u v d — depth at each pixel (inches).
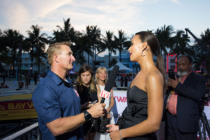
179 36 1742.1
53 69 55.7
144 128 41.6
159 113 40.8
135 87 47.3
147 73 46.1
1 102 163.0
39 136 66.8
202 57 1688.0
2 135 146.1
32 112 168.7
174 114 79.4
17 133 57.3
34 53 2101.4
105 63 2746.1
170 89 79.6
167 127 84.8
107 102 111.6
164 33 1512.1
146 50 49.3
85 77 104.6
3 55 1911.9
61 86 51.9
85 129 97.9
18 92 180.4
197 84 76.2
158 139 116.9
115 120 140.8
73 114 53.8
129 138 48.3
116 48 2164.1
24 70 2928.2
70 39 1791.3
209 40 1686.8
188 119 73.3
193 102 75.6
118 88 157.6
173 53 1883.6
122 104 141.9
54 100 47.9
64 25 1787.6
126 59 2554.1
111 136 48.2
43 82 50.7
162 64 51.3
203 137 97.4
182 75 83.9
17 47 1894.7
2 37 1827.0
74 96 56.1
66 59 54.5
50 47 56.6
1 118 161.6
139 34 51.4
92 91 107.0
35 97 48.0
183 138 75.2
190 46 1840.6
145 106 45.5
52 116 45.6
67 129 46.1
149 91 42.4
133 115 47.3
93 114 48.6
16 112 164.9
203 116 90.5
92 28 2014.0
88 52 1920.5
